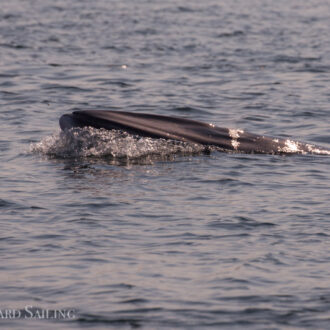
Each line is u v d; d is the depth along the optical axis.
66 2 155.25
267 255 28.20
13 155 44.62
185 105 63.31
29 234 30.39
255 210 34.00
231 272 26.44
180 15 136.88
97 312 23.08
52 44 99.19
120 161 43.66
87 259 27.64
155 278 25.83
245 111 61.12
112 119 46.91
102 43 101.12
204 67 83.94
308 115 59.19
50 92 68.12
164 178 39.94
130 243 29.50
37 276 25.94
